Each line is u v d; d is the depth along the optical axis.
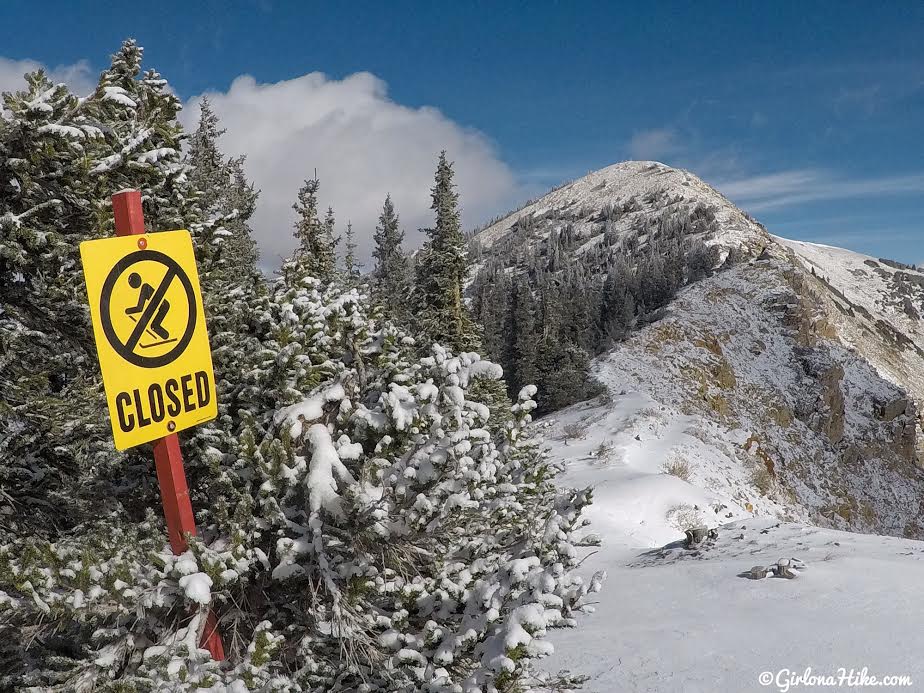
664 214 187.25
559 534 4.41
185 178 6.47
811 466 43.31
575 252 185.12
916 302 181.50
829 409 47.44
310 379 5.33
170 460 3.91
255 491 4.81
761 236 166.00
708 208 176.38
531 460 5.30
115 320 3.53
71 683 3.87
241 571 4.25
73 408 5.45
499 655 3.63
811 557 12.75
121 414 3.57
